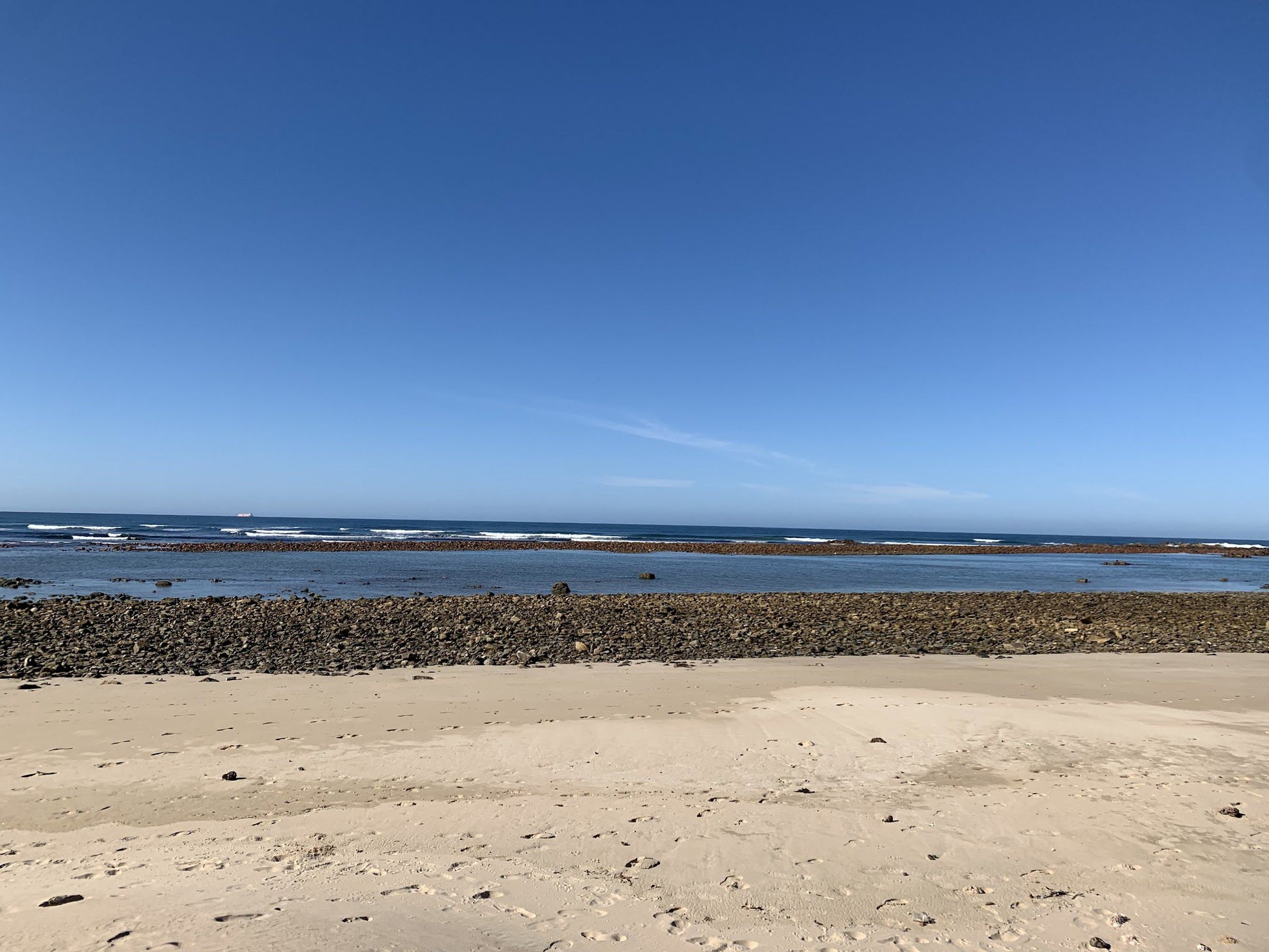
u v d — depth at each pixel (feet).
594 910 15.94
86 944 12.98
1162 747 30.40
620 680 43.96
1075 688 42.83
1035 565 211.00
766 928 15.40
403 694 39.37
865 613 82.94
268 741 30.45
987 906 16.57
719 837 20.36
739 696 39.83
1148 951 14.78
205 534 281.95
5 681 41.37
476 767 27.45
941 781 26.13
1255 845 20.03
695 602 90.33
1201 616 85.35
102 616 67.97
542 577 133.18
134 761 27.66
